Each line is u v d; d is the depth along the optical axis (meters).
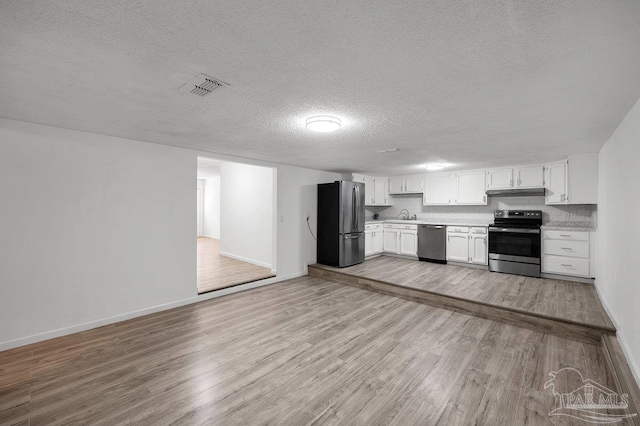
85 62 1.60
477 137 3.19
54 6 1.13
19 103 2.22
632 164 2.24
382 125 2.74
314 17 1.21
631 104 2.19
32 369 2.32
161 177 3.62
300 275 5.46
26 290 2.73
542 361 2.46
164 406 1.89
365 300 4.08
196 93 2.02
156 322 3.27
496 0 1.10
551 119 2.56
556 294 3.81
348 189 5.48
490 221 5.85
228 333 3.00
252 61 1.59
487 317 3.44
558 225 5.02
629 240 2.32
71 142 2.97
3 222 2.62
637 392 1.79
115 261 3.27
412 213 6.95
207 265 5.94
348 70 1.69
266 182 5.80
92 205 3.11
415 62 1.59
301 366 2.38
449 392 2.05
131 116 2.52
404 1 1.11
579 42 1.38
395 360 2.48
